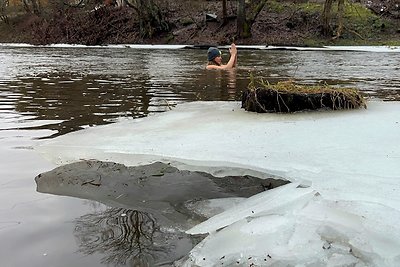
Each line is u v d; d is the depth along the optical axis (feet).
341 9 72.64
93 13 95.55
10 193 9.50
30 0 118.62
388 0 86.12
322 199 8.46
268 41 75.66
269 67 38.42
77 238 7.45
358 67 38.40
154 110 18.33
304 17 80.07
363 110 16.74
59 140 13.46
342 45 71.67
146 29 86.94
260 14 84.17
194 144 12.60
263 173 10.27
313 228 7.43
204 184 10.00
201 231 7.69
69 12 100.78
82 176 10.53
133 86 25.96
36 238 7.45
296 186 9.27
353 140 12.49
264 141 12.67
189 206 8.94
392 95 22.38
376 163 10.47
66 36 94.68
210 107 18.35
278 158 11.09
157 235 7.61
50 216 8.38
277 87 17.12
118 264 6.63
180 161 11.27
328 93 16.76
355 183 9.23
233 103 19.27
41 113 17.79
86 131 14.53
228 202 9.09
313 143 12.30
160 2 91.97
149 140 13.17
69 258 6.79
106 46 81.30
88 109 18.60
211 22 84.23
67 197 9.32
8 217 8.29
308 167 10.32
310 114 16.16
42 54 60.29
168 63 43.45
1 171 10.85
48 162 11.52
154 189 9.72
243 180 10.12
